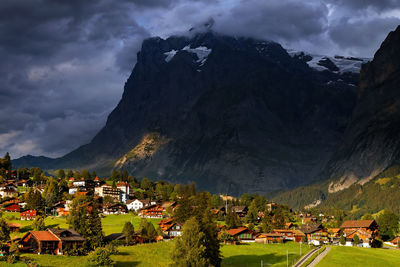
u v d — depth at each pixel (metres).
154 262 169.25
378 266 177.62
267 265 177.38
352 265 177.62
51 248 175.00
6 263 153.38
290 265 175.50
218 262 164.12
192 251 148.62
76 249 175.88
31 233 178.88
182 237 155.62
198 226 158.12
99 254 162.88
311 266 176.00
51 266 157.25
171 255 151.38
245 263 181.88
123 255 175.75
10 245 167.12
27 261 158.12
